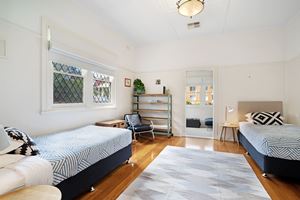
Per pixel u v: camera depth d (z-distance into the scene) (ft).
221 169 8.13
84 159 5.65
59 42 8.37
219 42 14.37
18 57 6.73
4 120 6.32
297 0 9.37
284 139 7.10
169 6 10.09
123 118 15.05
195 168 8.23
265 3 9.68
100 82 12.39
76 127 9.84
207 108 20.74
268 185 6.64
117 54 13.93
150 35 14.64
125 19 11.75
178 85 15.75
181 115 15.64
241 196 5.85
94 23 11.04
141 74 17.11
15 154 4.41
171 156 9.98
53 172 4.49
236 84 13.92
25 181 3.64
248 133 9.88
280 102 12.71
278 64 12.87
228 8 10.23
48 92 8.02
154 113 16.57
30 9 7.13
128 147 9.02
